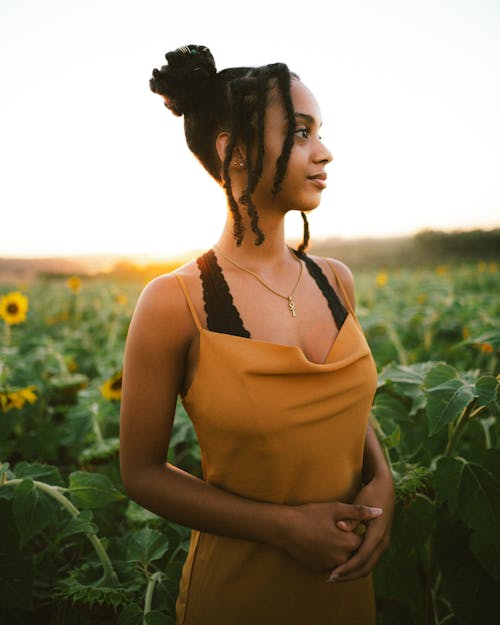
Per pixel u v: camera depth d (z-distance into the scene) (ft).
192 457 8.57
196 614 4.07
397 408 6.11
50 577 5.92
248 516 3.62
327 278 4.42
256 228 3.70
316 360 3.88
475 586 5.18
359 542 3.63
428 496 5.60
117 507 8.23
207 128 4.05
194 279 3.84
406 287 34.14
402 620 5.63
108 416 9.77
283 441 3.56
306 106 3.64
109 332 19.45
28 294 36.65
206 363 3.60
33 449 10.14
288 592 3.87
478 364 11.17
